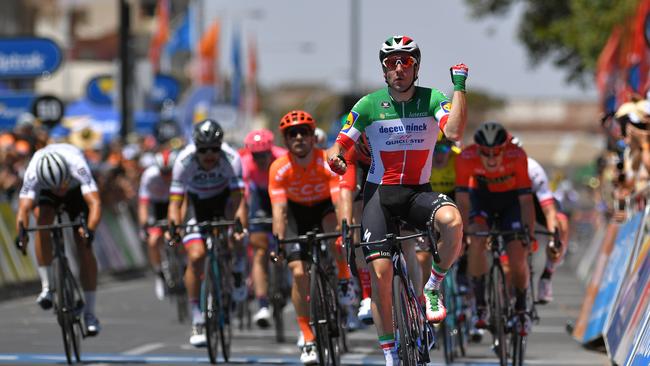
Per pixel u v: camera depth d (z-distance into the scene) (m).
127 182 56.97
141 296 45.16
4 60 57.19
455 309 27.38
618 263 28.02
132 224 59.06
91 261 25.80
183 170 27.45
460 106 17.62
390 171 18.86
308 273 24.31
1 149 44.16
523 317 24.42
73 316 25.22
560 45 94.56
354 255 19.38
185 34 103.06
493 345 24.77
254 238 30.19
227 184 28.09
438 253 18.56
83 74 143.38
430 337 19.62
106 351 27.50
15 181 44.19
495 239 24.84
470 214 25.94
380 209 18.92
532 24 95.44
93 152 53.62
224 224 26.73
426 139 18.72
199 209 28.44
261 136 29.88
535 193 26.59
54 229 25.42
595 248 53.03
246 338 31.08
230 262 28.66
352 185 22.84
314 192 25.72
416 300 19.16
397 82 18.39
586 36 82.06
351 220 22.64
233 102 111.19
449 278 27.08
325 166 25.53
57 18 131.88
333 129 67.12
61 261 25.11
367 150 23.42
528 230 24.48
